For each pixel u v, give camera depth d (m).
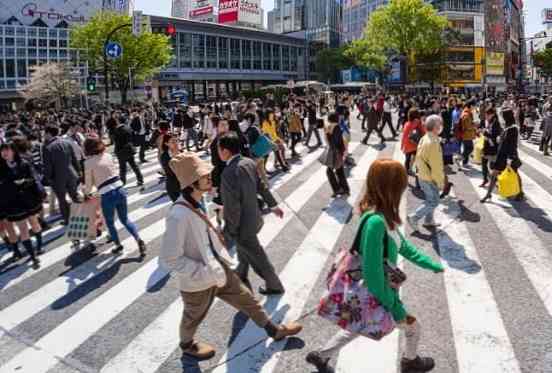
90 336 4.09
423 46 53.25
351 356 3.54
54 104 54.84
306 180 10.76
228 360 3.59
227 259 3.54
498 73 80.06
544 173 10.77
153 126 23.39
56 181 7.62
